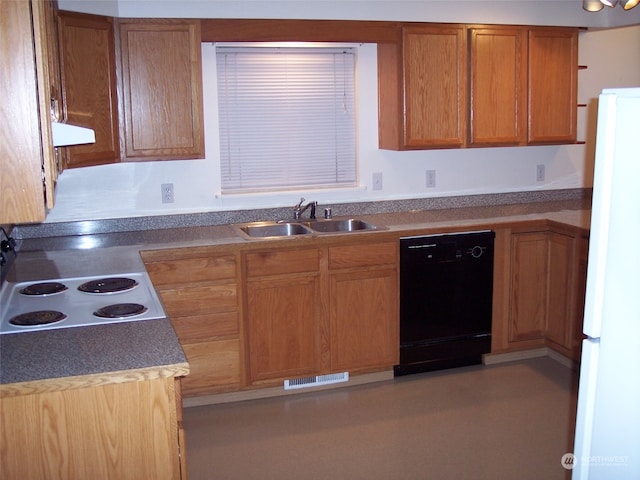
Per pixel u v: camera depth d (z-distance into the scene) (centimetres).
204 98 396
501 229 404
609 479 179
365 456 314
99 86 339
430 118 409
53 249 348
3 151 190
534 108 428
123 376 181
